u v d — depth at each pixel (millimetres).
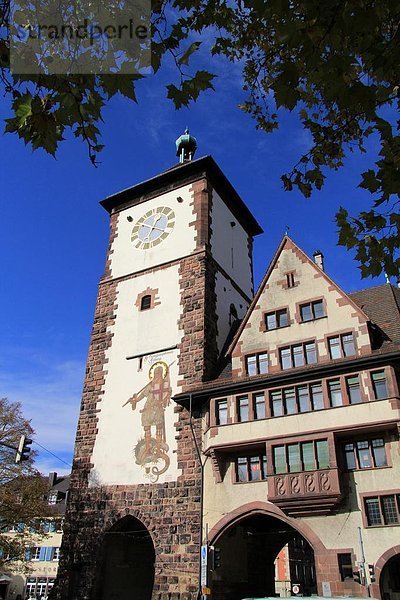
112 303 35656
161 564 24938
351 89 6598
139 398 30547
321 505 21922
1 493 33844
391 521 20875
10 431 36094
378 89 7277
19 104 6160
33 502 35156
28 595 62688
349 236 8586
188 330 31047
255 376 26781
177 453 27344
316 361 25594
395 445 21938
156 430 28781
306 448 23438
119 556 28234
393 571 21656
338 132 9508
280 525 29172
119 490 28219
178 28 7199
